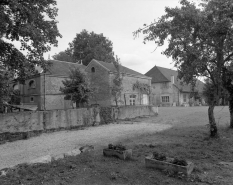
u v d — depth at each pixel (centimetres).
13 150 941
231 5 738
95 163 567
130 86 2634
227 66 968
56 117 1476
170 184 423
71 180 459
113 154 624
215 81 915
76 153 699
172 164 479
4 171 518
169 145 798
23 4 1084
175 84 4047
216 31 777
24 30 1066
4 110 1691
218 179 438
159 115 2277
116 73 2355
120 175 477
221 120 1514
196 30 849
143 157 623
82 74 1839
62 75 2523
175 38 857
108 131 1371
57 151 864
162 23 827
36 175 490
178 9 843
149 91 2933
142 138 1012
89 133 1325
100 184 436
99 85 2459
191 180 434
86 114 1677
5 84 1311
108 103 2352
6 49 1194
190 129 1210
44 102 2338
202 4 864
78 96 1783
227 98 1145
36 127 1353
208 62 863
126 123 1778
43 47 1251
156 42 880
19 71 1262
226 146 744
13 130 1241
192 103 4134
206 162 565
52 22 1313
